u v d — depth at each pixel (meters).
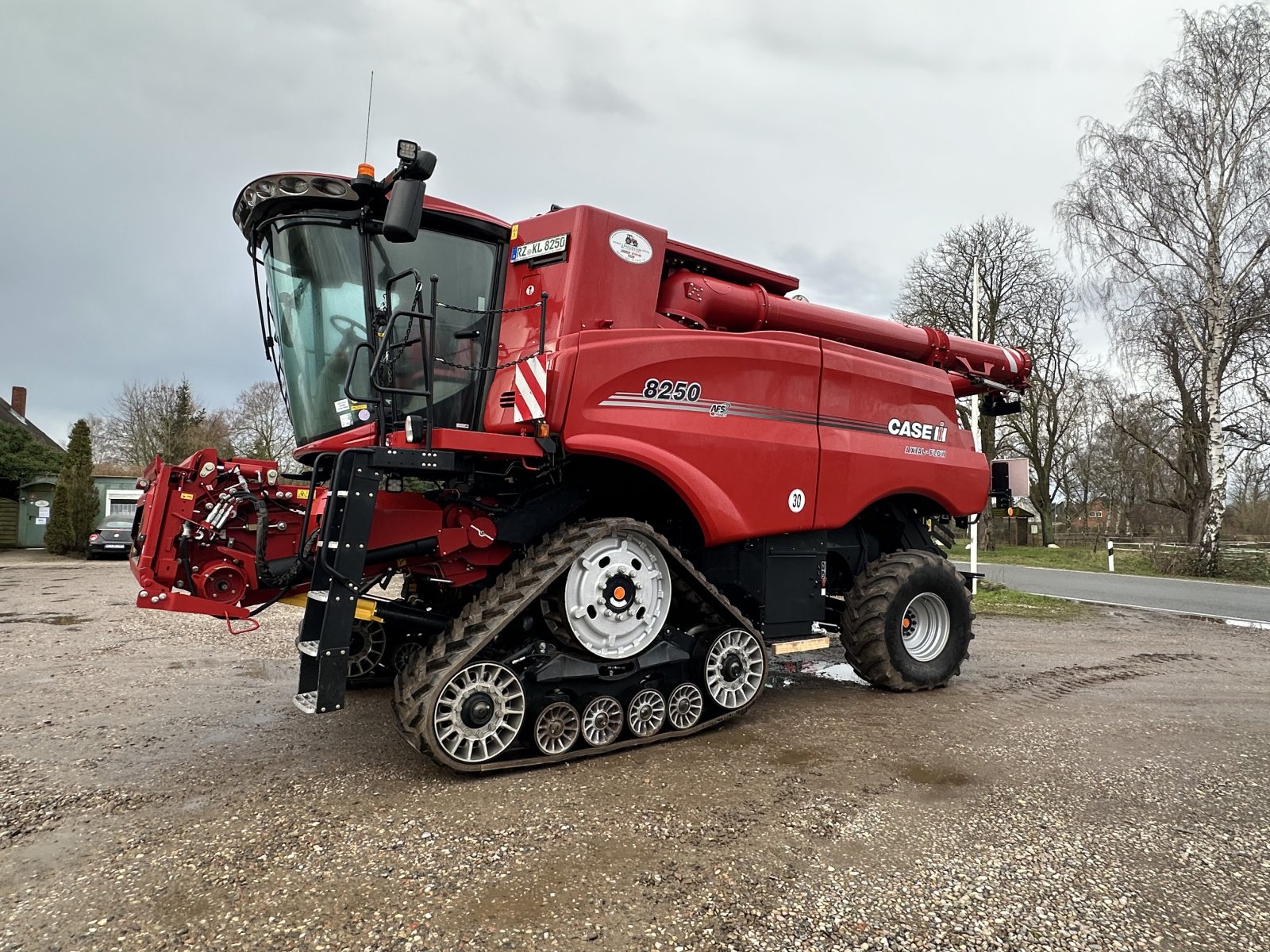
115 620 9.38
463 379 4.70
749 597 5.50
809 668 7.12
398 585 9.75
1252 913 2.71
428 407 4.14
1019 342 26.78
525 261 4.87
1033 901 2.76
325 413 4.63
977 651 8.12
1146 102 20.11
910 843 3.23
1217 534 19.81
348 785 3.86
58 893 2.77
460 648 3.98
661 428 4.79
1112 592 15.26
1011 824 3.43
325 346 4.55
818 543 5.84
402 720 3.92
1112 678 6.73
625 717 4.53
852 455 5.82
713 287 5.54
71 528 23.05
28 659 6.98
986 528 32.34
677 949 2.44
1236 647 8.54
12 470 26.94
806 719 5.24
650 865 3.01
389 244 4.52
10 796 3.70
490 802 3.64
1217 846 3.23
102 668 6.61
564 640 4.43
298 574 4.96
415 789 3.82
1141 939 2.54
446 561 4.59
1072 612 11.60
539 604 4.43
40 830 3.32
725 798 3.72
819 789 3.86
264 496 5.26
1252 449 23.17
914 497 6.64
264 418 39.84
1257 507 35.34
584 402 4.48
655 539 4.62
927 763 4.27
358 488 3.94
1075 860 3.09
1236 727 5.11
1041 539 36.16
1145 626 10.20
